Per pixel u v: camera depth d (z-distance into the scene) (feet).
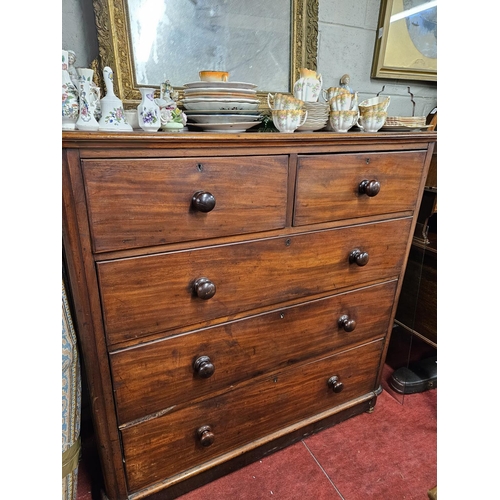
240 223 2.67
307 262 3.13
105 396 2.61
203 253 2.61
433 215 4.75
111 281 2.35
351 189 3.12
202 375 2.79
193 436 3.15
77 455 2.89
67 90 2.36
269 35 3.80
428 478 3.58
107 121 2.49
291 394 3.62
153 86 3.40
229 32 3.61
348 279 3.47
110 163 2.14
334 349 3.73
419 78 4.98
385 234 3.53
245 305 2.95
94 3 3.02
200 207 2.36
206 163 2.41
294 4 3.82
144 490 3.08
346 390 4.08
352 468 3.67
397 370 4.94
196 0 3.38
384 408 4.48
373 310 3.84
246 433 3.49
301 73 3.39
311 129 3.27
